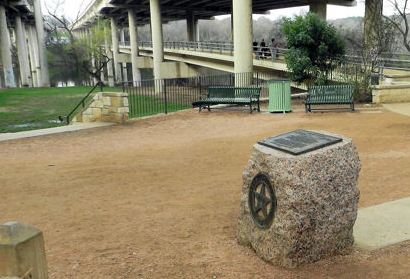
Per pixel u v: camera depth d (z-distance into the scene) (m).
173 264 4.18
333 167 3.99
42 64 72.31
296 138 4.35
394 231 4.74
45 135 13.59
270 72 32.91
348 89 16.11
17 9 71.25
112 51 89.38
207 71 65.62
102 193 7.10
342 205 4.09
